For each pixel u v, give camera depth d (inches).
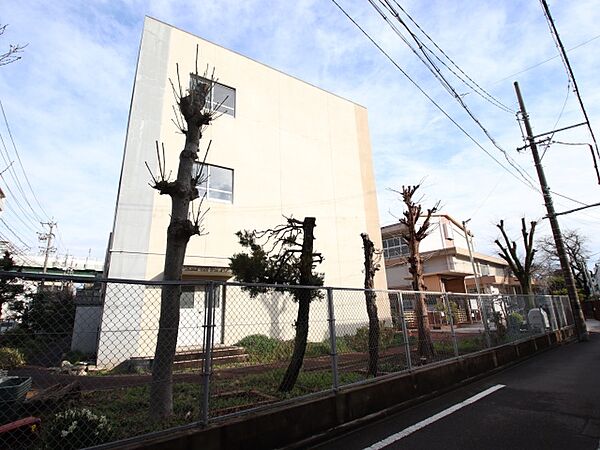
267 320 430.9
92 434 129.6
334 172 629.3
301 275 227.3
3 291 134.3
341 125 672.4
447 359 272.5
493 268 1220.5
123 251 382.3
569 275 577.6
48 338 141.3
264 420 150.0
